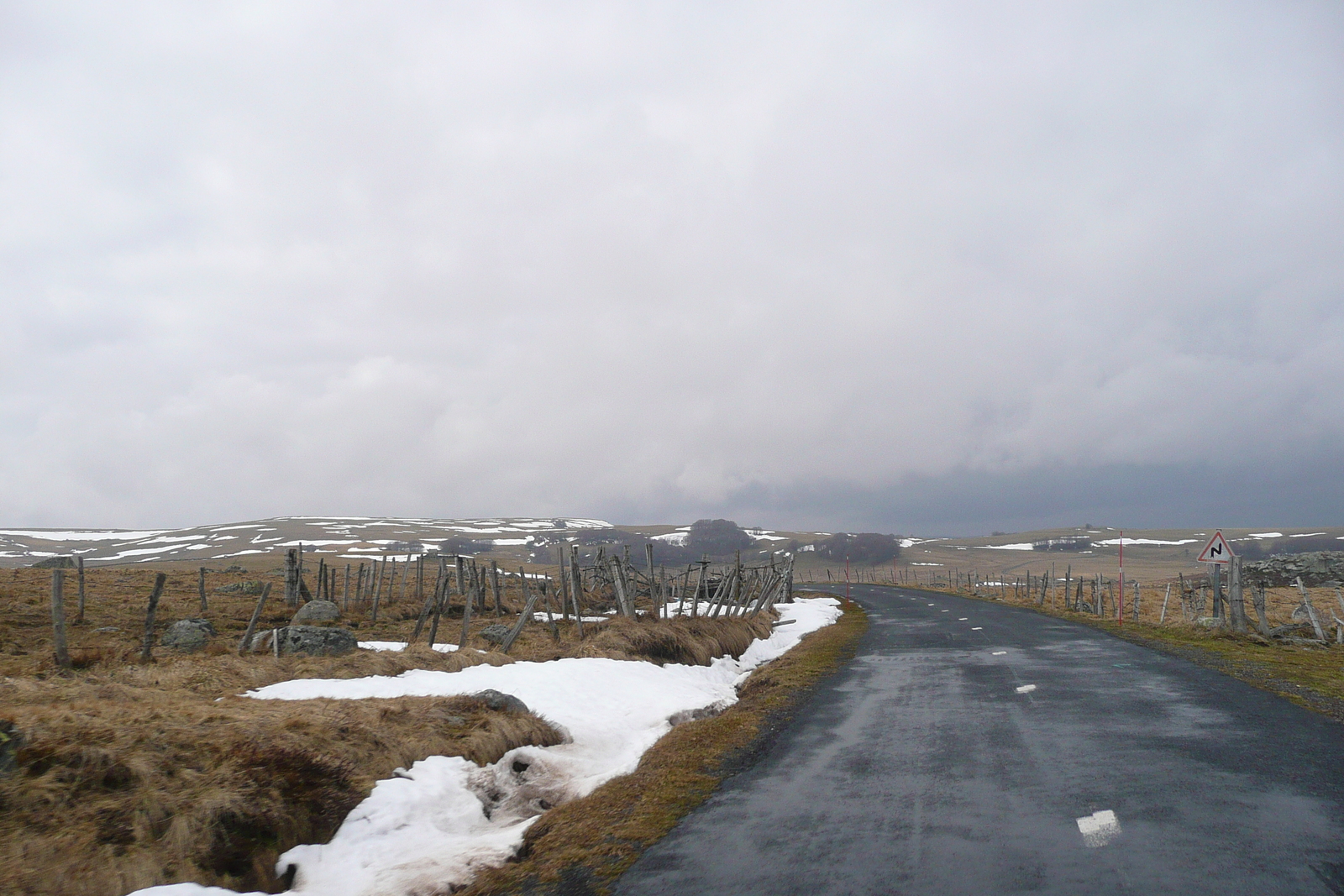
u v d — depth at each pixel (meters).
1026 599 47.09
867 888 5.58
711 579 41.84
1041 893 5.32
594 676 15.73
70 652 15.65
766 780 8.90
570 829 7.64
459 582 31.69
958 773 8.70
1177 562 182.50
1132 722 10.99
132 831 6.41
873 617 35.66
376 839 7.63
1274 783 7.75
